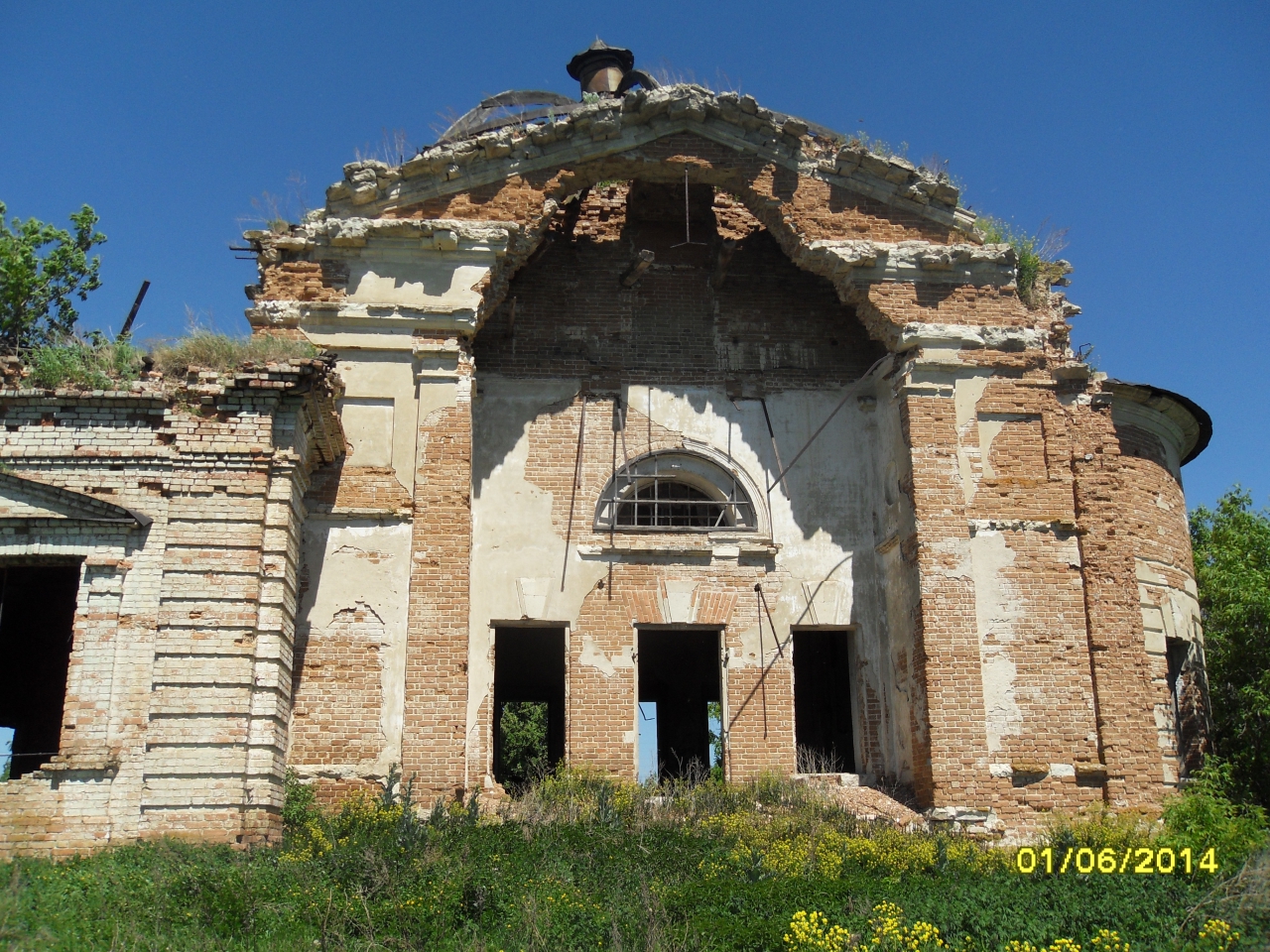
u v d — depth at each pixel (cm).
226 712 1289
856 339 2008
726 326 1997
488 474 1864
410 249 1727
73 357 1418
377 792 1505
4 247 2202
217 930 973
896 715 1770
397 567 1603
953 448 1745
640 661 2469
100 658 1279
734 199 2053
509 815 1438
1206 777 1623
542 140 1781
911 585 1730
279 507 1378
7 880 1062
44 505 1319
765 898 1081
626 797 1535
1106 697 1655
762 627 1842
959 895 1128
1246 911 1087
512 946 970
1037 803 1603
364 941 974
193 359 1434
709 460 1923
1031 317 1820
